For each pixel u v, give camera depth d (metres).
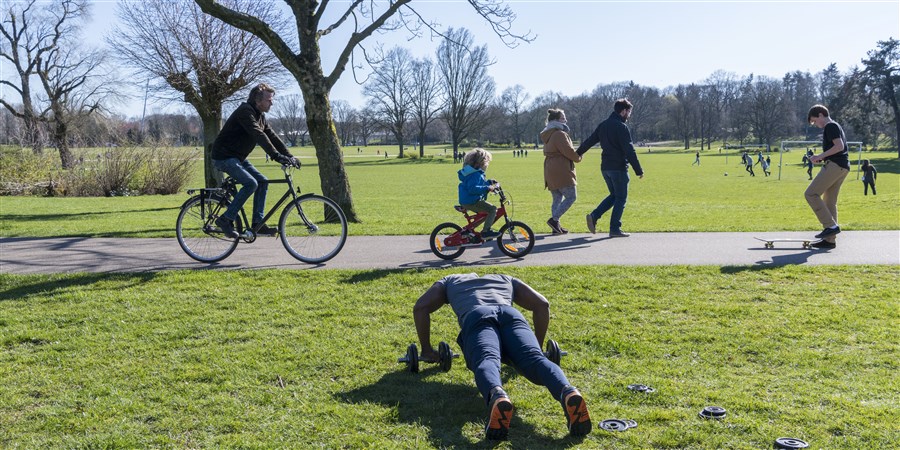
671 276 7.59
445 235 8.84
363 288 7.20
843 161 8.98
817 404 4.18
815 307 6.33
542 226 14.04
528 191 37.59
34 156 32.94
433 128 162.38
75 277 7.78
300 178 53.06
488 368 3.74
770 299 6.65
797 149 120.06
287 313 6.33
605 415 4.05
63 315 6.31
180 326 5.94
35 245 10.41
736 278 7.47
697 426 3.86
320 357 5.13
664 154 119.50
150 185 32.41
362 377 4.75
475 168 8.69
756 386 4.51
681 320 6.01
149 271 8.08
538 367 3.82
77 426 3.98
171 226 13.67
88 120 48.50
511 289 4.58
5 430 3.95
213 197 8.51
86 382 4.69
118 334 5.75
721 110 146.00
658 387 4.47
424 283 7.42
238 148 8.27
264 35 12.91
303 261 8.62
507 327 4.13
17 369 4.97
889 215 16.81
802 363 4.93
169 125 35.69
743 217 17.19
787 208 20.83
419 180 53.22
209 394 4.45
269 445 3.69
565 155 10.66
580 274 7.71
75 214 18.56
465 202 8.72
